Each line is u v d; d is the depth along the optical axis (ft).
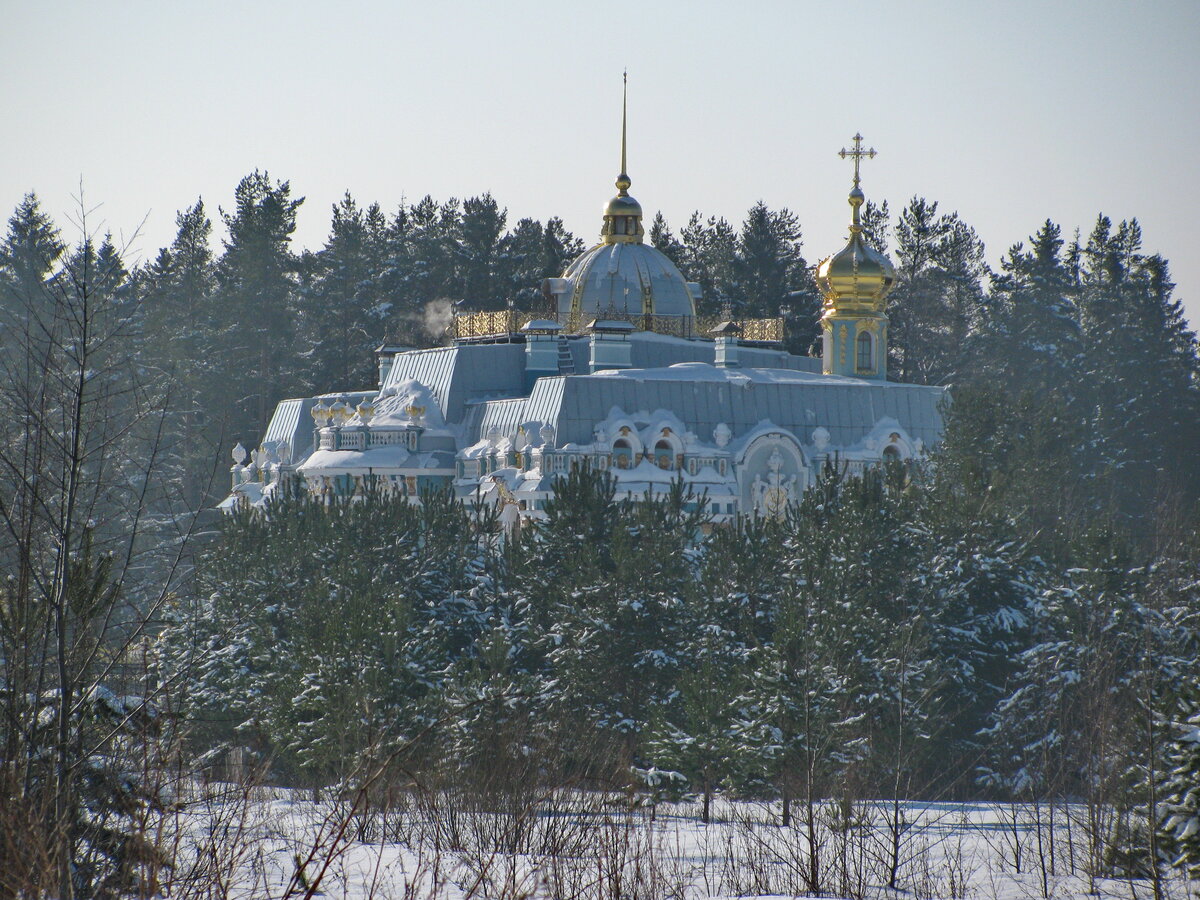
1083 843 486.79
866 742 557.74
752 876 411.34
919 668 601.62
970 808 574.97
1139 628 636.89
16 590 258.98
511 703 542.16
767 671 558.56
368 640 586.04
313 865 341.62
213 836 262.06
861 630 613.52
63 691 250.78
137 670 300.81
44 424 267.18
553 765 492.95
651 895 346.33
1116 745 493.77
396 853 384.47
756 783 554.87
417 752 525.34
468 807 450.71
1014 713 638.94
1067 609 644.69
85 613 265.95
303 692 589.73
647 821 502.38
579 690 643.86
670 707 624.18
